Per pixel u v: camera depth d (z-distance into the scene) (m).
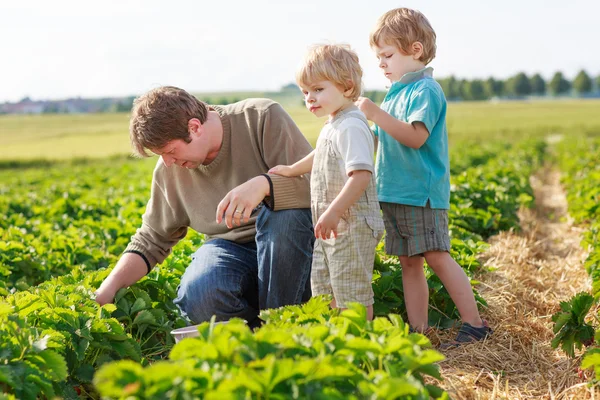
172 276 4.77
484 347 4.05
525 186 11.73
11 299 3.58
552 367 3.88
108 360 3.50
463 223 7.36
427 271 4.71
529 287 5.78
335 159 3.68
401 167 4.21
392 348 2.51
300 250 3.94
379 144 4.37
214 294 3.94
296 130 4.20
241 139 4.14
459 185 9.32
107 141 49.59
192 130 3.84
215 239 4.31
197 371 2.11
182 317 4.39
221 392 1.96
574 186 12.06
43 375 2.76
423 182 4.16
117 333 3.56
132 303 4.25
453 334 4.35
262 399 2.14
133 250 4.31
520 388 3.59
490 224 7.87
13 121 69.81
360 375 2.39
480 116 65.00
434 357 2.43
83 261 6.69
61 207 11.14
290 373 2.14
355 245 3.66
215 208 4.23
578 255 7.45
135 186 14.34
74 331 3.44
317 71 3.62
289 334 2.42
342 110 3.78
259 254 4.00
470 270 5.47
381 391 2.15
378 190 4.32
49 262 6.43
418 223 4.19
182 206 4.31
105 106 86.31
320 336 2.56
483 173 11.83
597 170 13.90
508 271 5.97
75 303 3.64
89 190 15.33
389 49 4.32
